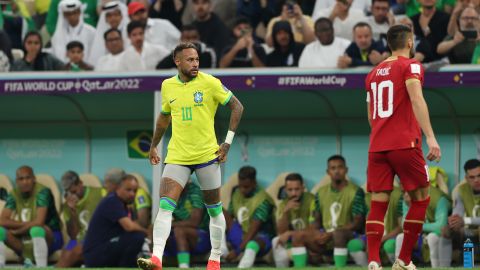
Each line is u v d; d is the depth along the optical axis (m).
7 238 56.84
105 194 58.72
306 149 58.88
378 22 55.25
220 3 59.44
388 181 32.19
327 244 52.97
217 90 32.72
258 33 59.59
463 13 53.12
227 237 55.88
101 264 51.59
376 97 32.09
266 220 55.50
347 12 57.03
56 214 58.72
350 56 53.06
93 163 61.28
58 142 61.72
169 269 42.56
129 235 51.41
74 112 60.62
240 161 59.62
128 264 51.69
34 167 61.94
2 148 62.31
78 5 60.09
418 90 31.03
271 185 56.97
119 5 59.72
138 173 60.38
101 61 58.34
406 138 31.45
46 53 58.97
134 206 57.94
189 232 53.84
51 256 57.94
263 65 56.12
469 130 56.47
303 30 56.47
